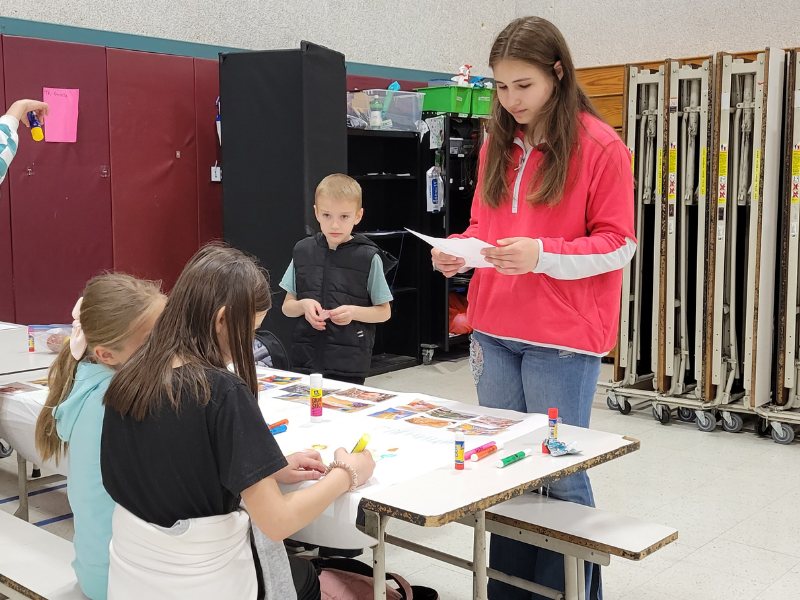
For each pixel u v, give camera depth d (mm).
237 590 1493
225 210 4668
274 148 4434
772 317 4543
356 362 3303
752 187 4363
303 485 1644
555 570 2146
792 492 3631
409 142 6062
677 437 4508
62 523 3246
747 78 4371
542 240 1921
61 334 2934
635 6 6574
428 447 1856
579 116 2029
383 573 1623
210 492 1441
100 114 4383
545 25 1971
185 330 1480
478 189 2309
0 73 3994
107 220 4473
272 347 3436
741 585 2736
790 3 5789
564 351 2082
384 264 3414
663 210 4715
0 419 2551
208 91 4859
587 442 1882
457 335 6285
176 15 4824
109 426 1497
